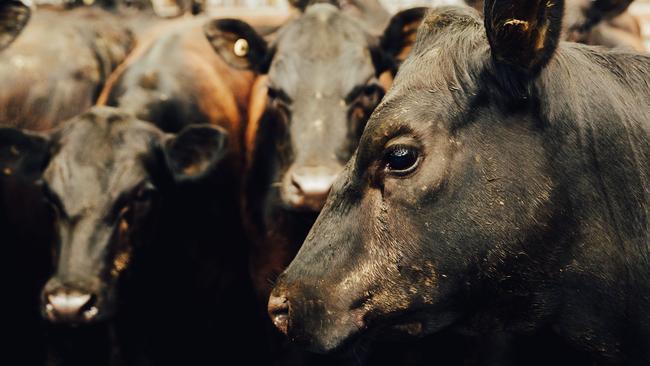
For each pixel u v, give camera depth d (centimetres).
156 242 269
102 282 252
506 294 177
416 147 174
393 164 175
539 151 173
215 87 305
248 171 296
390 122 175
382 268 177
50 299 247
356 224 178
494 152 174
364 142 177
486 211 174
